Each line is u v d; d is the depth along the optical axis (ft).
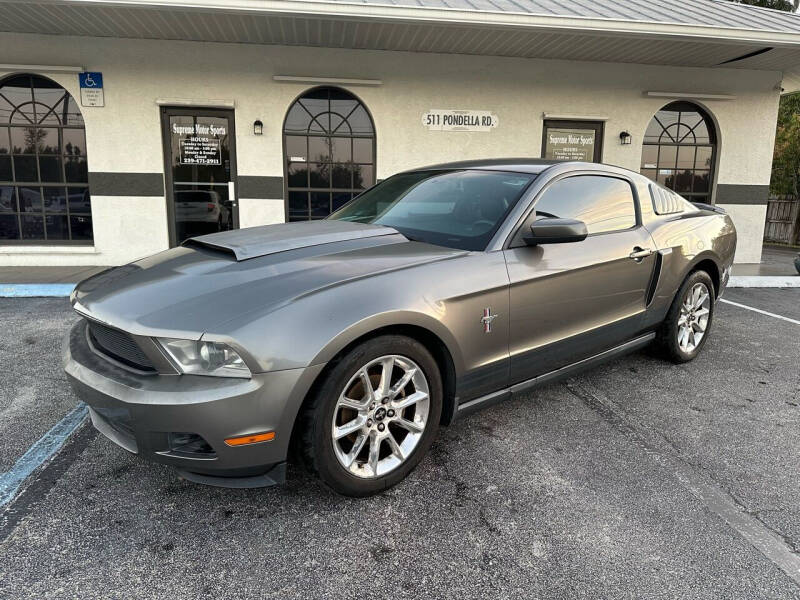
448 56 27.14
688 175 31.17
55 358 13.34
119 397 6.73
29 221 26.40
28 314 17.51
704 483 8.36
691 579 6.32
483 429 10.05
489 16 22.24
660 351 13.43
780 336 16.52
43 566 6.35
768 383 12.57
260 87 25.99
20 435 9.52
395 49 26.37
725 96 29.81
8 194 26.03
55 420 10.09
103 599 5.87
